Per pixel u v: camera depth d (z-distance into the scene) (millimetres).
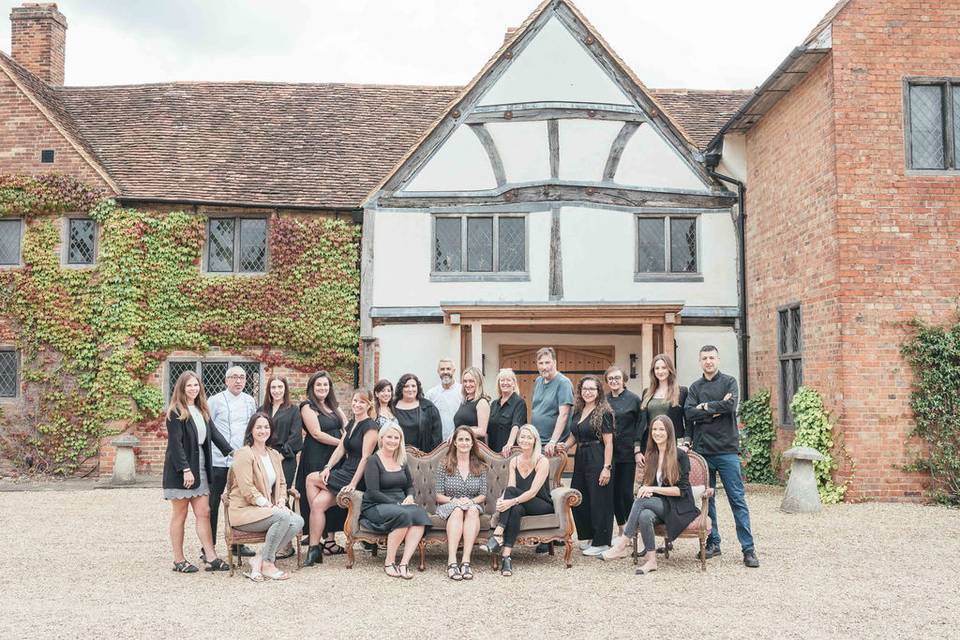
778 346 11844
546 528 6965
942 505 9594
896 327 9875
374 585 6387
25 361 13312
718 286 13227
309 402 7637
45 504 10508
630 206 13281
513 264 13320
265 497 6746
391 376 13180
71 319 13289
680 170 13352
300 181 13969
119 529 8773
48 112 13461
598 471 7391
